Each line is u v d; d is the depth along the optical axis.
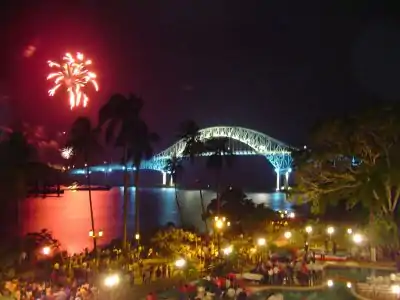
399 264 39.91
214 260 43.44
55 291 30.67
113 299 31.83
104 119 55.44
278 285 35.78
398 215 46.50
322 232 55.53
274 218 64.88
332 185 48.97
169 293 33.88
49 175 132.75
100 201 168.88
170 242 49.62
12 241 48.47
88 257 44.19
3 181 80.44
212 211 68.81
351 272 39.75
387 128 44.12
